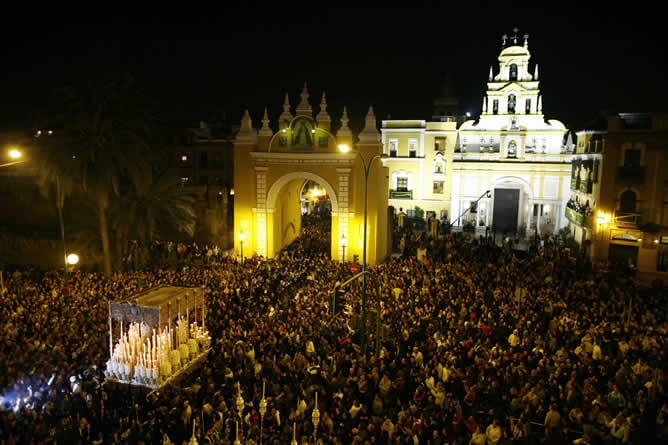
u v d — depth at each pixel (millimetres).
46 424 16484
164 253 41969
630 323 23219
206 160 63250
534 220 58219
